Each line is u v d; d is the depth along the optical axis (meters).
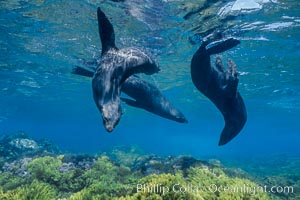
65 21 14.19
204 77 9.32
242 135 121.81
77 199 9.05
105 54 6.44
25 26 15.08
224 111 9.28
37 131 124.56
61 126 97.06
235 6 12.03
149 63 7.29
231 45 9.18
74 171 12.03
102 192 9.73
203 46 8.56
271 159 36.62
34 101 42.75
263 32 14.90
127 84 9.38
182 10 12.43
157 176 9.29
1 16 13.89
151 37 15.60
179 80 26.62
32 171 12.35
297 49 17.45
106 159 14.31
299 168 24.23
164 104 10.02
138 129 100.06
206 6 12.02
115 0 11.59
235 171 14.54
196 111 52.25
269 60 19.64
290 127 82.25
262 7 12.11
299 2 11.55
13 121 75.75
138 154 25.64
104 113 5.28
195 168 11.65
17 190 9.40
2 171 14.01
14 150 21.58
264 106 43.25
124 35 15.36
